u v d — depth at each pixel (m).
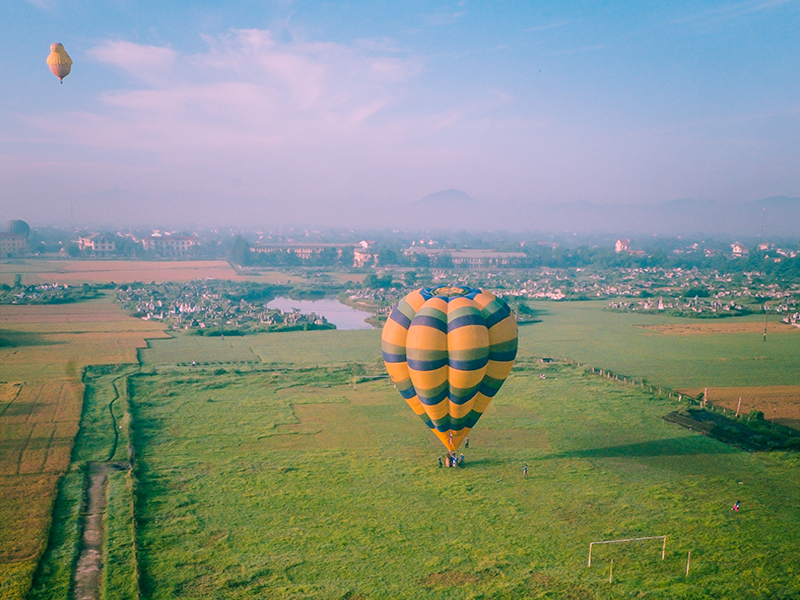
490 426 68.44
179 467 55.88
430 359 53.03
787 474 54.72
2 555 39.75
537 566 39.53
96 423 67.50
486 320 54.69
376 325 160.25
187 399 79.00
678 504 48.53
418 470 55.75
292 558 40.34
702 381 91.56
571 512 47.19
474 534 43.75
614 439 64.12
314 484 52.34
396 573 38.59
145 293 194.62
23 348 112.62
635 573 38.75
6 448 59.06
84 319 150.38
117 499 48.59
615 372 97.88
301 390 84.69
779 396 82.44
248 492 50.59
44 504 47.00
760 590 36.88
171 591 36.47
